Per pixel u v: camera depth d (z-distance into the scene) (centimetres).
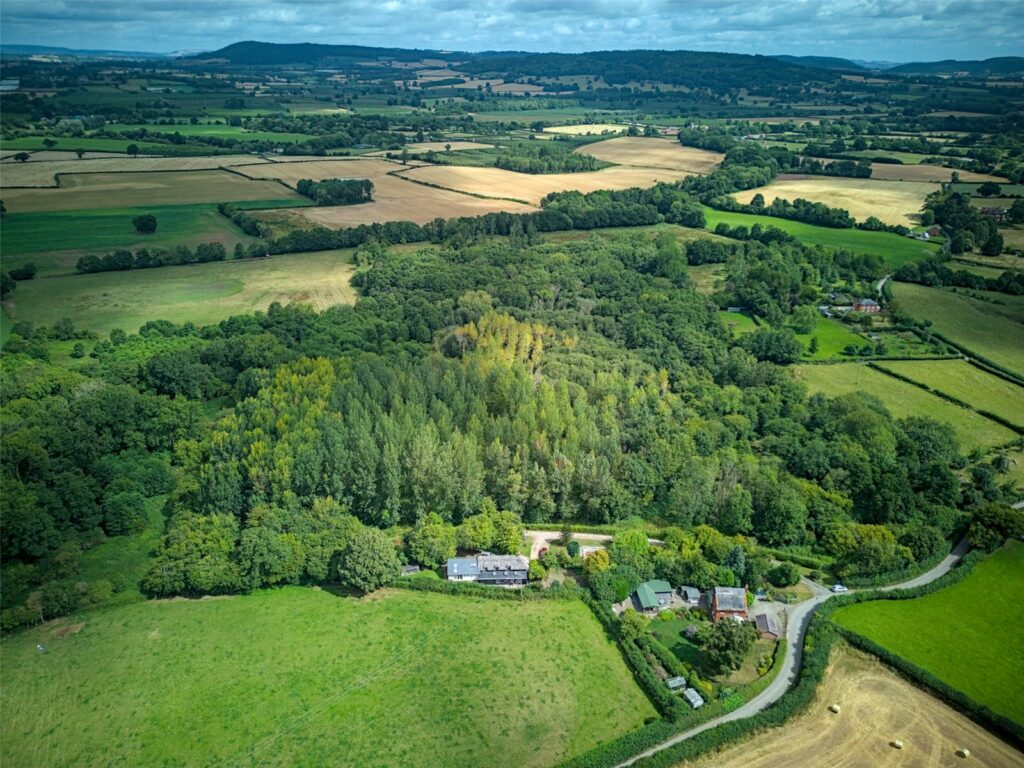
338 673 11075
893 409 19062
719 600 12175
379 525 14888
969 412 18950
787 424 17412
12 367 19500
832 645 11444
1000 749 9738
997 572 13250
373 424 16212
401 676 11025
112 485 14988
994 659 11294
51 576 12950
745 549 13550
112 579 12938
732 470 15112
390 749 9850
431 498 14800
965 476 16212
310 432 15425
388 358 19550
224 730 10131
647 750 9675
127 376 18812
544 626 12069
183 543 13125
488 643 11675
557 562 13575
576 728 10175
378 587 12962
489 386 17825
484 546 13775
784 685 10788
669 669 10994
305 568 12988
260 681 10919
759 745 9750
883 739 9862
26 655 11356
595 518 15038
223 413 18738
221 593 12812
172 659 11306
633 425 16912
